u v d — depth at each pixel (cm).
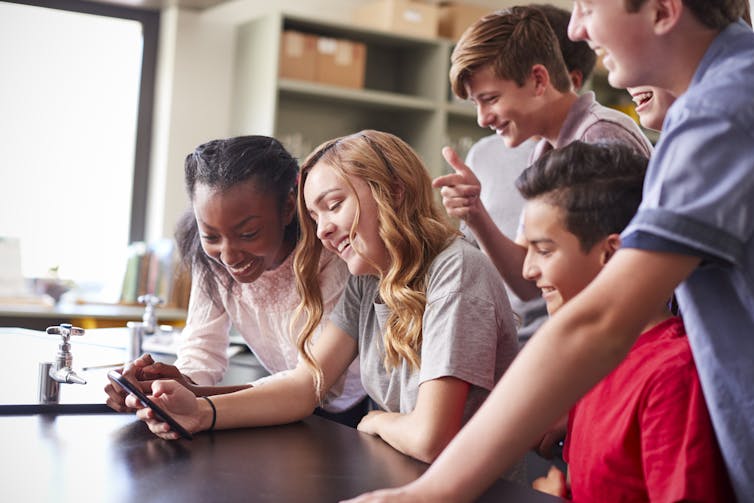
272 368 199
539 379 88
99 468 112
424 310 139
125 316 392
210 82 490
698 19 99
